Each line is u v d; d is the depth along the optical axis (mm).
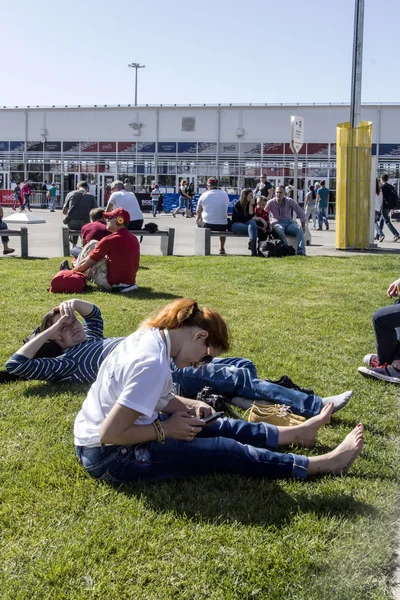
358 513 3188
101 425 3234
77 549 2865
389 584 2662
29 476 3533
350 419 4434
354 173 14945
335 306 8219
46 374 4859
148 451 3361
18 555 2836
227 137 43188
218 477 3486
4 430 4164
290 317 7535
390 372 5273
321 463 3549
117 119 44969
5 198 46938
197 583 2660
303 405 4328
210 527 3043
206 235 13938
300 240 13812
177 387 4492
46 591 2604
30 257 13180
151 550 2877
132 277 9047
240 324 7094
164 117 44125
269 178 42719
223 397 4402
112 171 45594
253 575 2689
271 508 3203
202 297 8672
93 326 5137
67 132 46094
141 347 3238
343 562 2768
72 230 13484
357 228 15164
